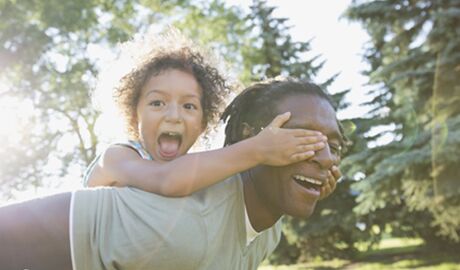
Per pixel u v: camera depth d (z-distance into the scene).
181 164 1.39
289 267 18.27
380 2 14.02
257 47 20.22
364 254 19.11
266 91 1.54
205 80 1.83
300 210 1.43
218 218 1.39
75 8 16.83
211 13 19.12
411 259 16.50
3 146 17.59
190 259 1.31
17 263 1.28
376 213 17.45
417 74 12.85
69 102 17.53
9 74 16.97
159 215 1.31
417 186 12.71
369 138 15.66
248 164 1.39
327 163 1.41
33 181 17.81
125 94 1.83
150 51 1.83
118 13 18.30
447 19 12.47
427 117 13.21
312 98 1.49
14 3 16.58
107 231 1.31
